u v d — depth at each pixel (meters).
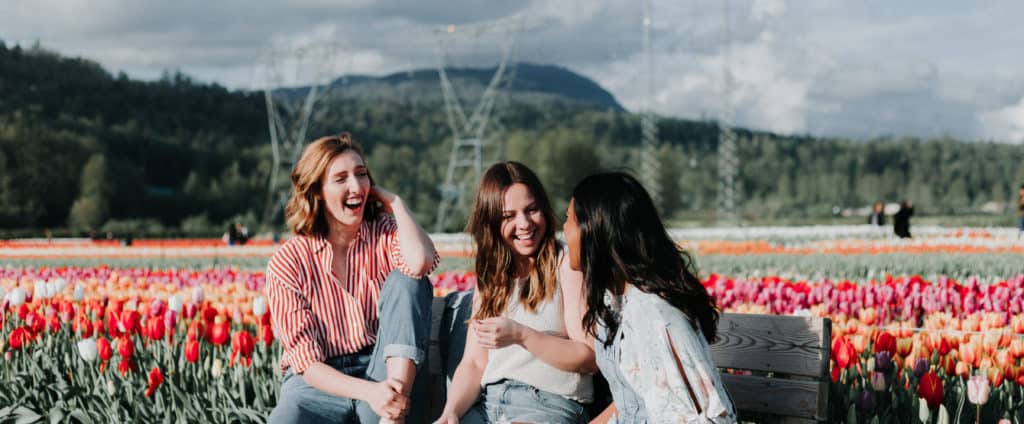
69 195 78.88
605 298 2.77
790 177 97.81
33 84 98.56
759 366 3.02
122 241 37.75
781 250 18.55
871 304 6.47
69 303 5.74
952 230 29.12
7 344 5.16
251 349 4.20
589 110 131.25
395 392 3.12
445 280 9.02
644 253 2.63
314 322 3.43
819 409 2.89
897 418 3.34
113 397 4.05
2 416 4.25
